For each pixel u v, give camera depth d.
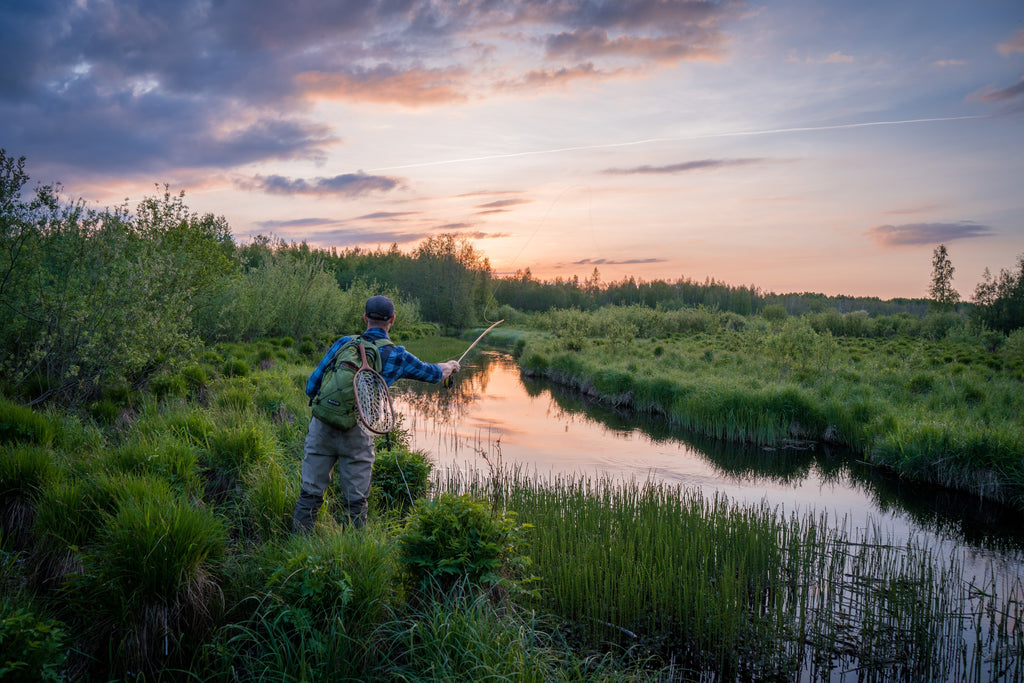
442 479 8.95
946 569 6.69
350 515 4.58
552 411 17.30
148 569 3.56
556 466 10.91
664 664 4.73
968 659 4.94
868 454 12.11
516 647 3.74
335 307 29.03
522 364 28.92
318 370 4.55
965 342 32.97
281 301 24.38
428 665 3.60
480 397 19.91
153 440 6.01
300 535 4.25
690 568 5.77
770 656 4.86
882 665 4.82
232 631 3.72
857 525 8.26
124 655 3.46
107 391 8.77
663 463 11.45
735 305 96.25
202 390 10.44
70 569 4.05
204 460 6.26
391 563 4.13
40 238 8.88
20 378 8.05
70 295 8.64
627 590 5.24
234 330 19.45
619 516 6.75
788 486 10.18
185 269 13.06
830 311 51.41
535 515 6.67
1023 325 35.31
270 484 5.28
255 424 7.21
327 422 4.42
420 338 45.31
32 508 4.61
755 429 13.49
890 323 48.91
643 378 18.47
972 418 11.73
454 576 4.24
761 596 5.83
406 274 78.69
